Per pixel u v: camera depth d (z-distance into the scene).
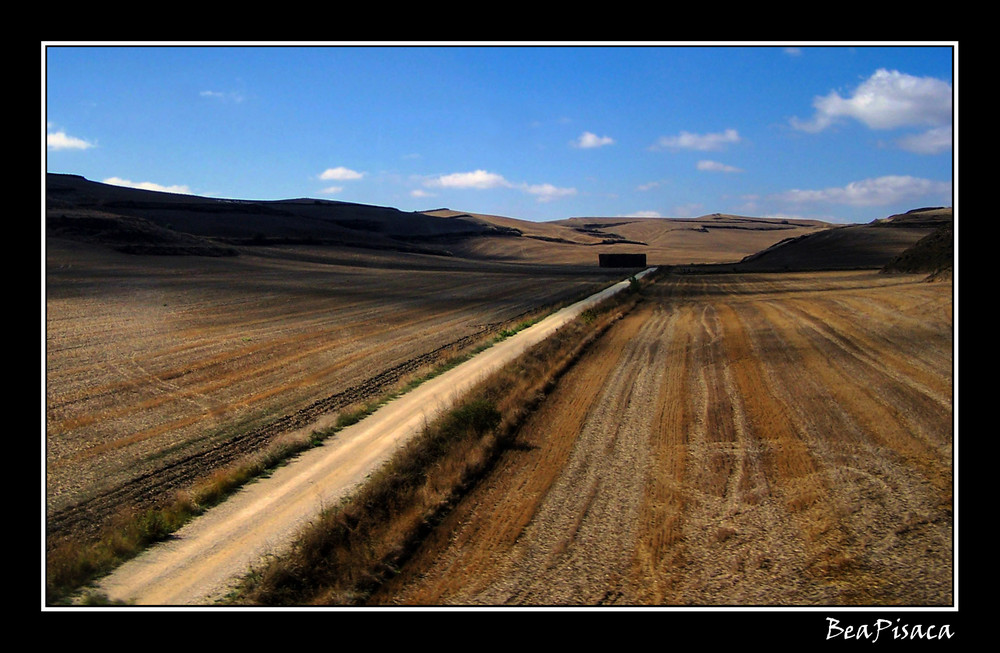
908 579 9.31
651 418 18.09
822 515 11.27
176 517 12.55
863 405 17.47
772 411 17.81
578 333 34.94
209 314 45.72
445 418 17.14
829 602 8.88
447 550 10.94
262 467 15.32
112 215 107.69
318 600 9.60
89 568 10.68
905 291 46.44
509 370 24.75
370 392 23.34
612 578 9.75
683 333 34.75
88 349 31.36
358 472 14.95
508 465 14.91
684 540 10.77
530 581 9.80
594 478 13.75
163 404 21.58
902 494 11.81
